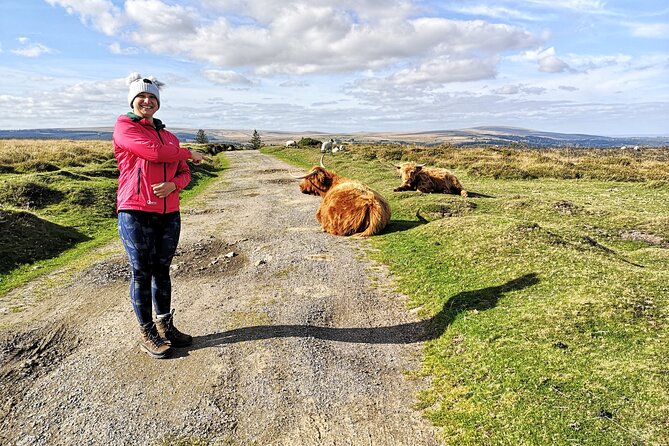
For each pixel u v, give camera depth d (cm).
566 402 355
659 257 734
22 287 717
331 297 650
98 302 648
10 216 985
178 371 459
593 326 461
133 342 521
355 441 357
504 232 798
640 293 518
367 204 989
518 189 1809
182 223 1209
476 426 357
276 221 1197
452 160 2741
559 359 412
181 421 383
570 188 1838
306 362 471
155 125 455
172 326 502
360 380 441
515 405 366
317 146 4794
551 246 723
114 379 447
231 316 588
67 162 2147
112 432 371
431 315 572
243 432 370
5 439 365
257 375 448
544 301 536
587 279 576
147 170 441
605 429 320
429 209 1211
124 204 441
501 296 577
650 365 381
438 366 455
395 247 869
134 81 435
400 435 362
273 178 2269
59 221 1173
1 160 1936
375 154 3250
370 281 713
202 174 2416
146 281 472
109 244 1009
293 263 809
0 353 498
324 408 398
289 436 364
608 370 385
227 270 789
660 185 1817
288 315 586
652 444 300
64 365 475
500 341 464
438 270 711
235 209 1420
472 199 1385
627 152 4466
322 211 1058
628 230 1010
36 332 550
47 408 404
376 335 534
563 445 314
